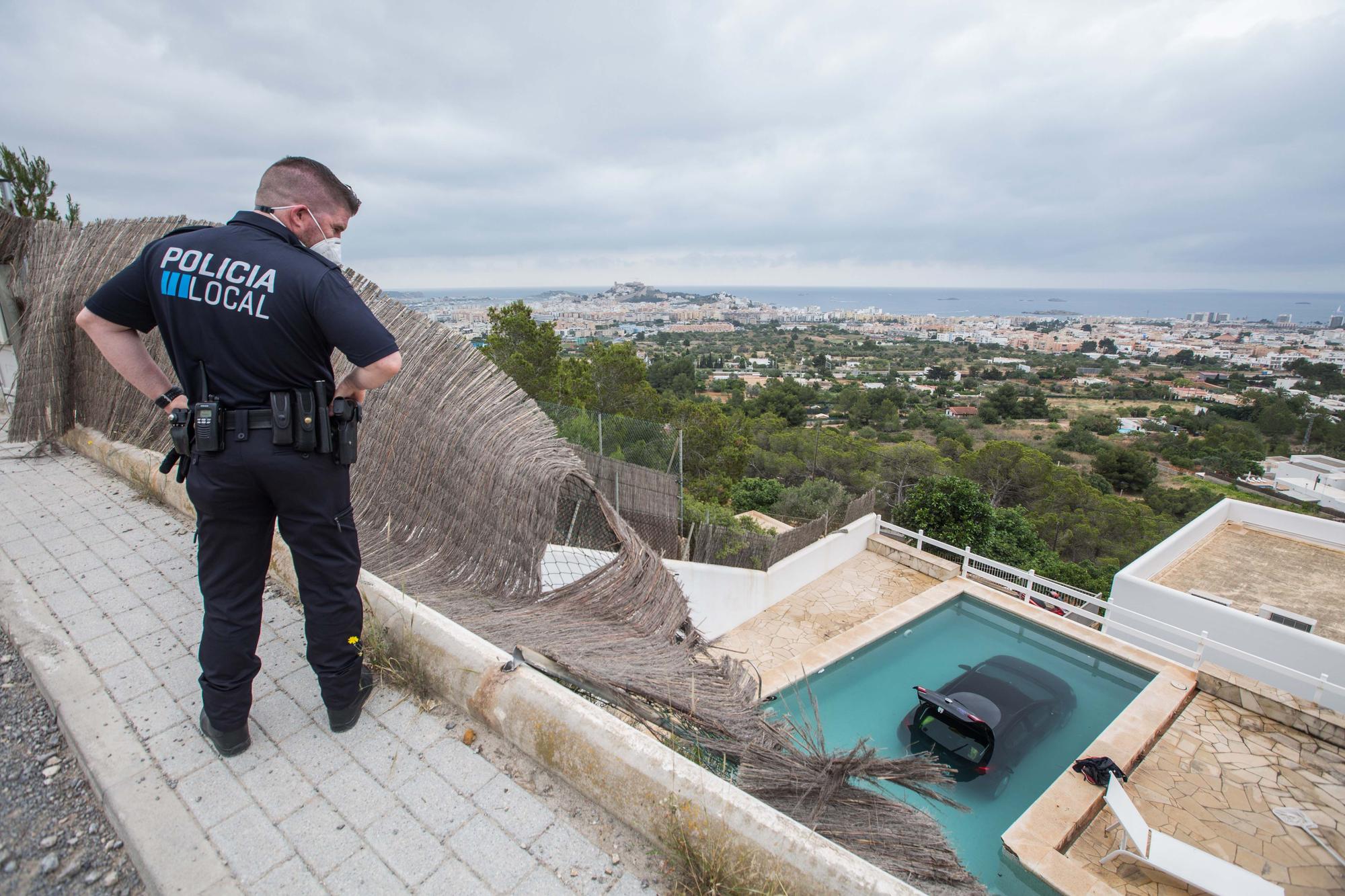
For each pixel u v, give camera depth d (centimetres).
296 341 145
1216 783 577
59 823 155
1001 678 701
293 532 158
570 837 153
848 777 186
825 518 1036
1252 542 1062
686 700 200
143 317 152
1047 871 470
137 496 356
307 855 144
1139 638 788
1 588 253
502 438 294
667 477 768
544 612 264
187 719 185
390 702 198
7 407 532
